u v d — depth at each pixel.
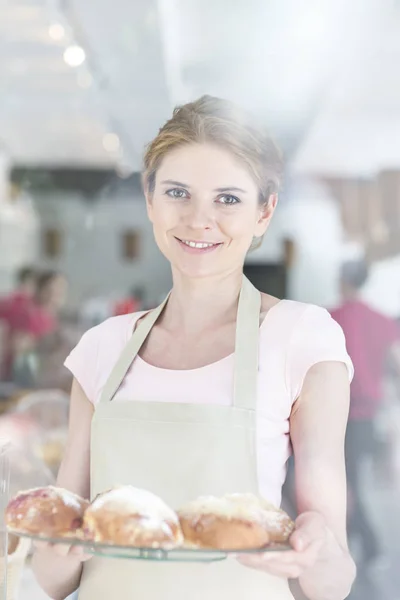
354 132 7.02
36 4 4.20
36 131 7.02
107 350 1.40
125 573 1.25
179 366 1.31
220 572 1.22
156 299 8.39
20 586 1.48
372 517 5.12
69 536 1.10
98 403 1.28
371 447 4.62
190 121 1.28
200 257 1.29
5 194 8.23
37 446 2.82
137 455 1.24
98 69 5.29
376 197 7.88
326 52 5.09
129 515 1.05
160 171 1.30
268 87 5.64
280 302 1.34
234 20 4.57
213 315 1.33
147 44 4.77
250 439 1.22
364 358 4.57
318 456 1.23
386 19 4.54
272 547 1.05
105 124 6.59
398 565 4.37
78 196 8.39
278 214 7.90
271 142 1.32
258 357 1.27
